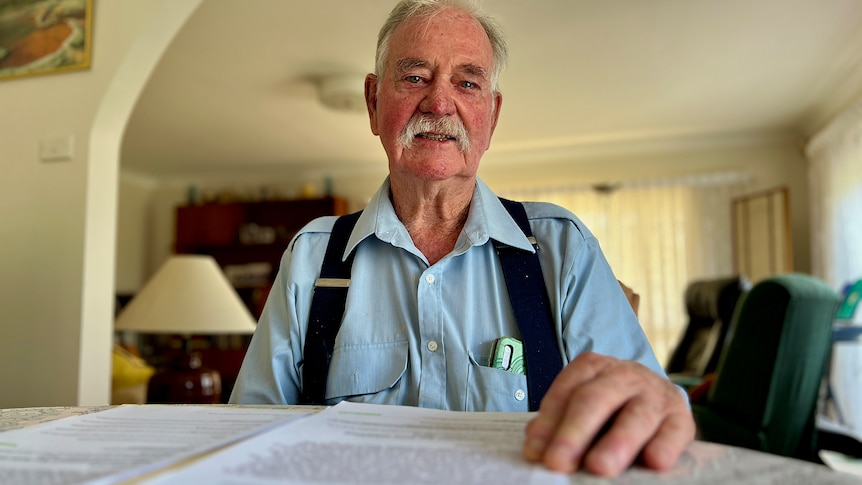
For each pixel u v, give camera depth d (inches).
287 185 218.2
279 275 37.0
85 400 76.1
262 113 151.4
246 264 223.3
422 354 32.1
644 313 179.2
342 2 96.0
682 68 124.1
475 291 33.3
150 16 76.5
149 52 79.4
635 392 17.4
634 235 182.5
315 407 25.3
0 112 82.0
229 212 214.1
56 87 80.2
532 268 33.3
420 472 15.4
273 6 97.3
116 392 89.5
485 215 34.7
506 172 196.9
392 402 32.0
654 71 125.6
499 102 40.8
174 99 141.0
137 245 222.2
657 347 176.9
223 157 196.9
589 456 15.4
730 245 174.2
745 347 66.1
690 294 130.5
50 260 78.2
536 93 137.9
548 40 109.9
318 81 130.1
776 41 111.7
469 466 15.8
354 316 33.6
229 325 82.3
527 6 97.3
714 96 141.3
